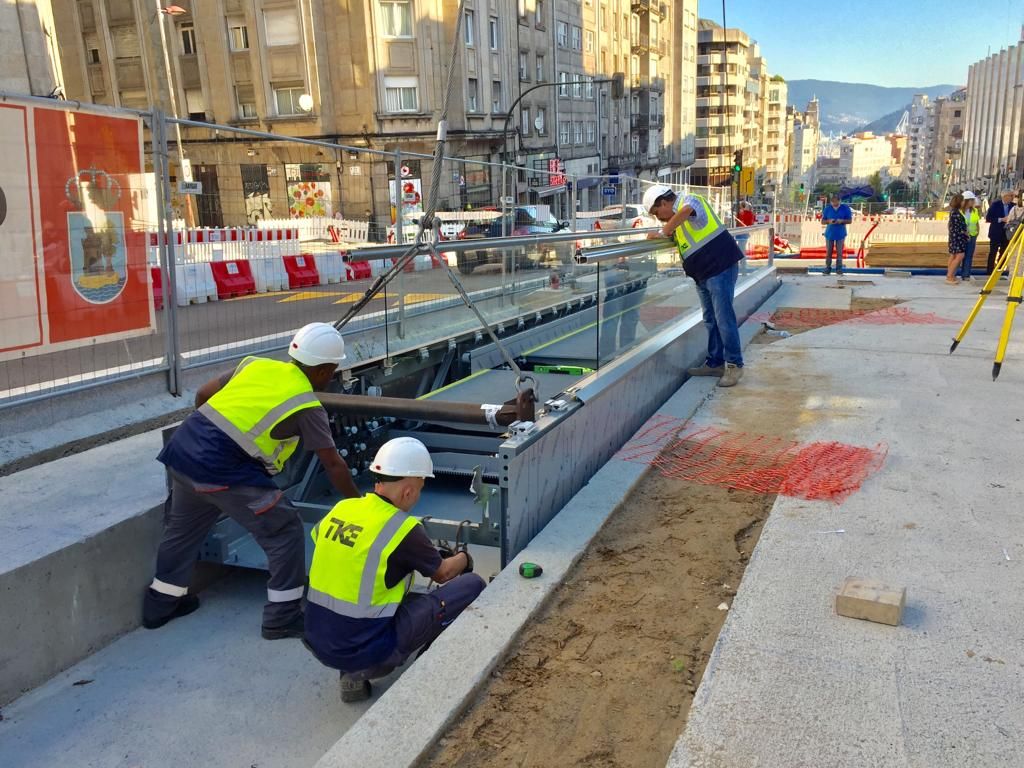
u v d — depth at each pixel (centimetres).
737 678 261
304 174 1015
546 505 398
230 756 299
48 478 433
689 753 227
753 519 395
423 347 595
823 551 351
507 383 584
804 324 904
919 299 1078
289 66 3086
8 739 307
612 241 920
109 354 555
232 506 345
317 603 300
